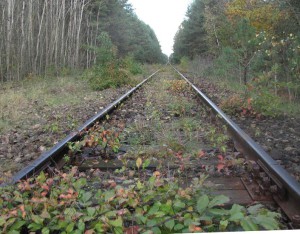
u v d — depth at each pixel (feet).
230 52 45.06
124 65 65.21
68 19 107.96
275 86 35.42
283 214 10.87
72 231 9.14
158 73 104.73
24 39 75.31
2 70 67.62
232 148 18.19
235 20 57.82
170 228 9.04
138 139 19.24
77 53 97.40
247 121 25.88
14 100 37.24
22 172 12.86
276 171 12.15
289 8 44.50
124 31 139.74
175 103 30.32
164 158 16.10
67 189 11.35
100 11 125.49
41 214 9.36
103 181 13.08
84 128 19.86
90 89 52.39
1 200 10.39
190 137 19.11
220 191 12.46
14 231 8.89
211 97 39.22
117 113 29.09
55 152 15.49
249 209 9.25
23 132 23.50
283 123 25.12
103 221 9.05
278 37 46.32
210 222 9.14
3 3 67.82
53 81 64.54
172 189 10.91
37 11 85.20
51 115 29.40
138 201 10.32
